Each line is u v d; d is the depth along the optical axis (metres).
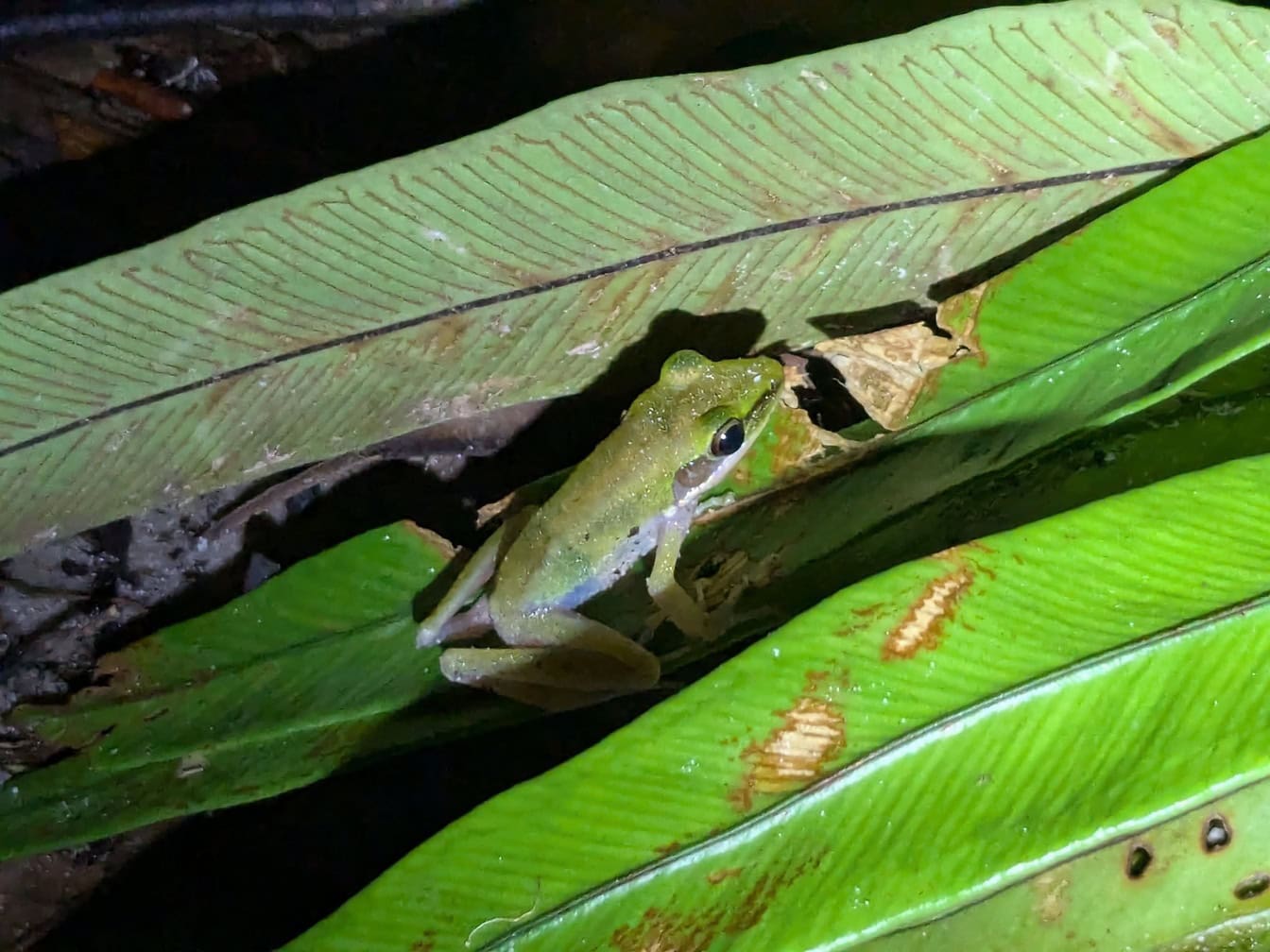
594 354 0.25
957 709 0.21
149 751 0.25
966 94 0.22
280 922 0.26
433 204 0.23
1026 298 0.23
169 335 0.24
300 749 0.25
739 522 0.25
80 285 0.23
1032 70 0.22
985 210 0.23
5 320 0.23
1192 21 0.22
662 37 0.28
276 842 0.27
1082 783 0.21
